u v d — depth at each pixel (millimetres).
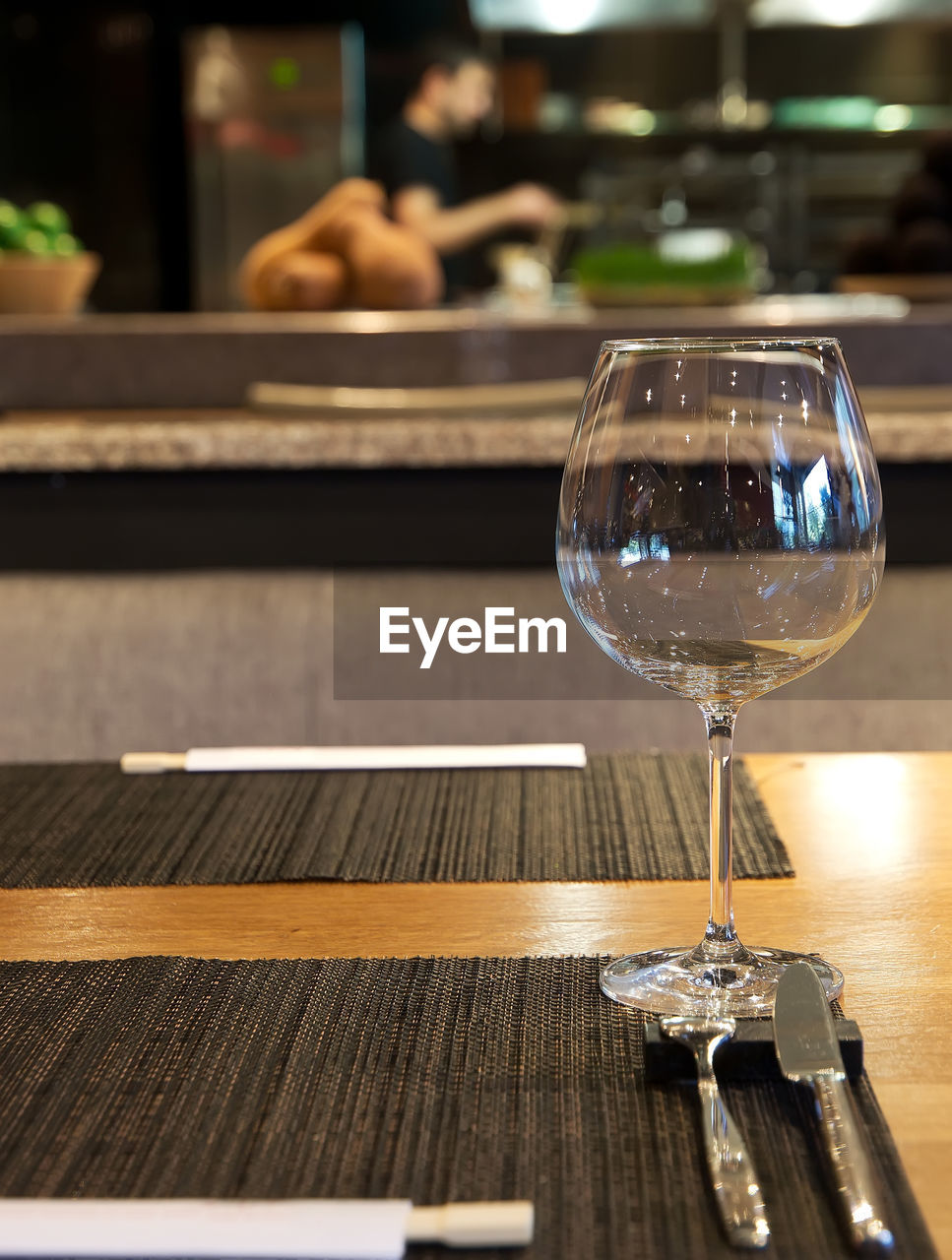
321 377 1713
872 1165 356
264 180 4898
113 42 4906
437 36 5016
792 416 424
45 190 5000
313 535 1402
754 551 425
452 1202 343
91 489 1395
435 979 482
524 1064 417
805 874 594
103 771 762
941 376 1703
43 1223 325
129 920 555
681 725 1147
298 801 704
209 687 1157
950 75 4969
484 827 660
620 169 4906
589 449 440
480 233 4293
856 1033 404
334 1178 355
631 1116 385
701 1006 445
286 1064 417
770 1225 333
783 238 4828
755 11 4730
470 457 1354
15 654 1150
